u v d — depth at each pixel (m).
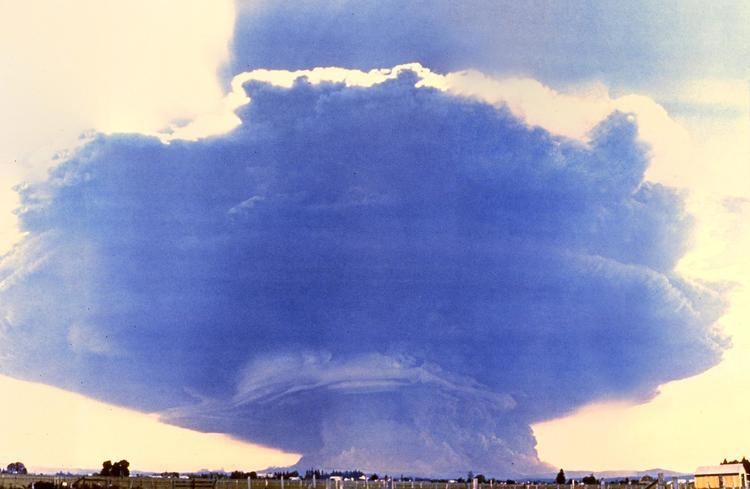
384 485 52.03
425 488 55.50
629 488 50.94
